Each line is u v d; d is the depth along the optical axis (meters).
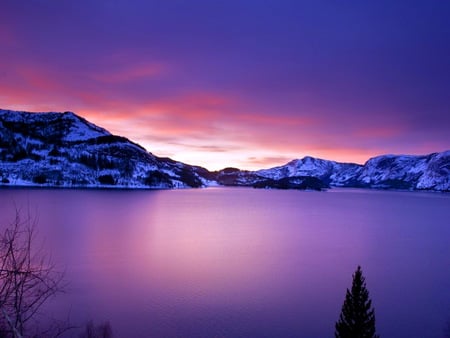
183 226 162.12
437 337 49.59
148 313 53.75
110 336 45.19
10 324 7.59
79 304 54.75
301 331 49.78
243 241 124.31
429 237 145.62
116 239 122.44
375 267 90.31
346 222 195.50
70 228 144.88
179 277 74.31
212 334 47.78
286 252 106.62
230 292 65.12
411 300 64.56
